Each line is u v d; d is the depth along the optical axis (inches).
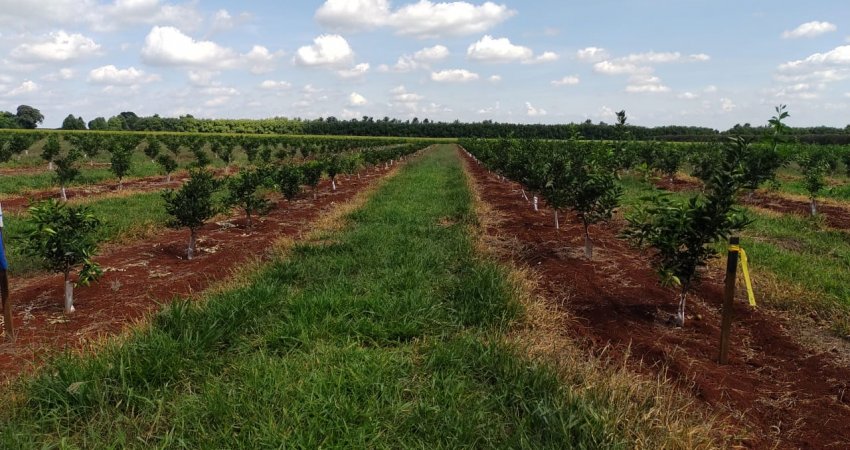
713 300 247.0
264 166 538.0
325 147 1921.8
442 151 2273.6
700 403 156.3
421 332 203.2
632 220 226.4
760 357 188.4
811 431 143.0
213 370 169.0
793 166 1042.7
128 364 158.6
